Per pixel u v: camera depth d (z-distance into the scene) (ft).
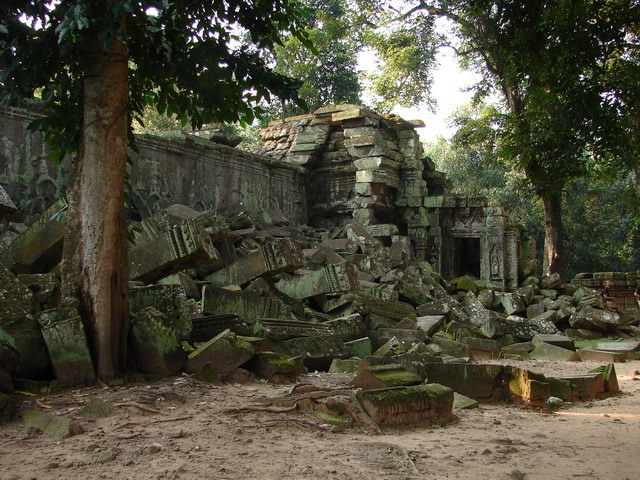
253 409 21.27
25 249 34.37
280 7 29.30
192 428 18.92
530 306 70.54
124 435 17.90
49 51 24.84
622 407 26.32
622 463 16.10
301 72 130.00
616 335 64.59
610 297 77.15
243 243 64.64
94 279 25.88
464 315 61.31
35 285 28.86
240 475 14.40
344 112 95.04
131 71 30.17
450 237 98.99
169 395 23.13
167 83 30.66
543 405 25.20
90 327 25.67
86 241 26.14
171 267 36.55
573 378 28.48
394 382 22.76
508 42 36.58
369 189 93.15
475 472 15.02
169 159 72.84
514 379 26.02
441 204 96.94
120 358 26.35
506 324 53.16
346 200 96.84
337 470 14.87
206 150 78.23
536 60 37.04
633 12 35.09
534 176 41.70
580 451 17.46
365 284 60.34
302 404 21.77
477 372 26.25
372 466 15.29
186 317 31.17
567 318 67.31
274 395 24.38
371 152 93.86
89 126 26.45
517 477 14.49
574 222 149.18
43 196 57.62
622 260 147.54
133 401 22.04
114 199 26.48
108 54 26.53
